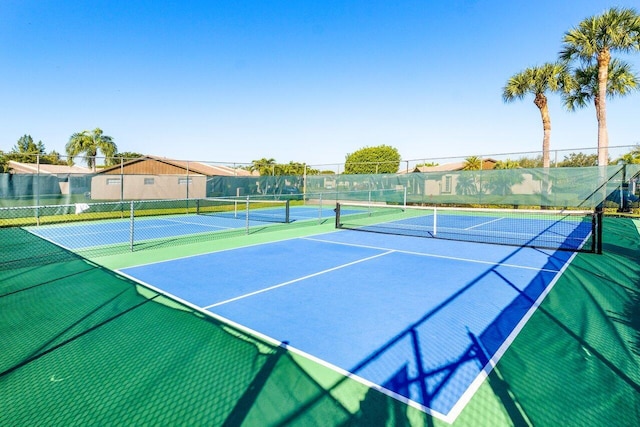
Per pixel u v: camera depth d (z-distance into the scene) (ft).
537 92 70.28
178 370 10.86
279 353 11.95
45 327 14.07
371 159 162.50
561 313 15.61
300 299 17.60
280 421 8.55
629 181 55.72
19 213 45.75
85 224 48.32
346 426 8.36
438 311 15.92
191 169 86.63
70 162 70.79
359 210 73.56
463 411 8.87
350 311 15.92
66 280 20.92
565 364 11.16
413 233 41.91
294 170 106.52
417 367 11.02
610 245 33.14
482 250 31.09
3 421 8.57
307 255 28.60
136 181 59.31
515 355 11.75
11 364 11.22
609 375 10.50
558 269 23.81
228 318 15.06
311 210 73.72
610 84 67.67
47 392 9.73
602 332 13.55
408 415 8.74
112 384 10.12
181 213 64.28
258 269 23.82
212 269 23.79
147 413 8.87
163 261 26.22
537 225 48.80
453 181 69.00
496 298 17.75
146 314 15.48
